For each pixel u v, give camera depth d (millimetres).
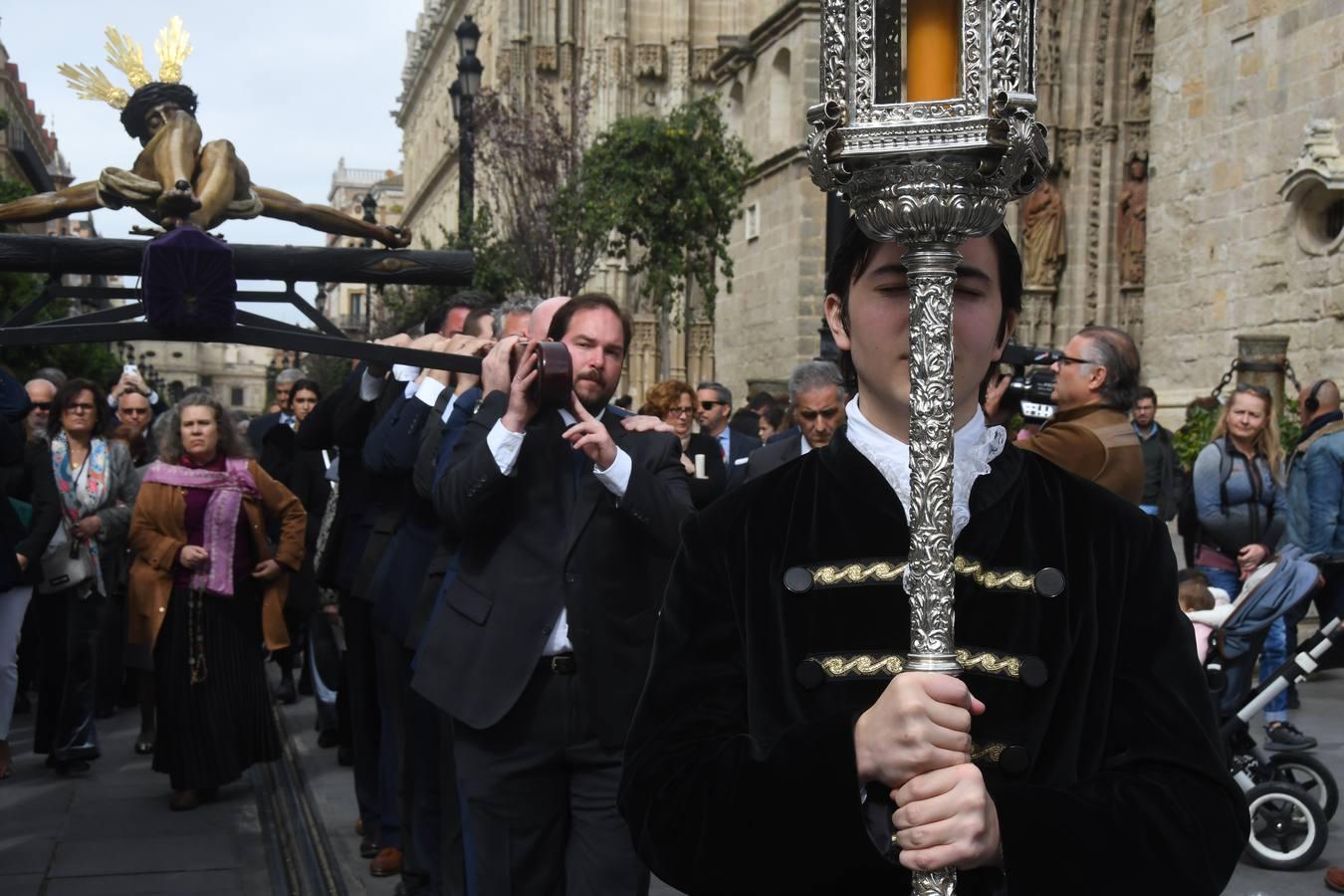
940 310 1474
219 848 6230
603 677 3586
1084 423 4434
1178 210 15258
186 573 6949
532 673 3578
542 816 3609
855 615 1697
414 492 5180
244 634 7086
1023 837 1516
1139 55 21078
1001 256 1762
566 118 37656
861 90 1472
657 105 35000
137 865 5941
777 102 23797
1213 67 14633
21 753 8492
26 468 7773
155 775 7836
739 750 1650
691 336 31656
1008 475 1784
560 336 3994
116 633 9617
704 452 7660
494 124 25000
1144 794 1590
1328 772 5891
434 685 3652
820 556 1744
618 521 3709
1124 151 21344
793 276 22766
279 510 7223
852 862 1527
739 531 1831
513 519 3717
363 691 6090
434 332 6125
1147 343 15859
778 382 16125
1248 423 7781
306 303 4824
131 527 7023
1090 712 1688
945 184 1442
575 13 38469
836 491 1771
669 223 21625
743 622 1781
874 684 1658
